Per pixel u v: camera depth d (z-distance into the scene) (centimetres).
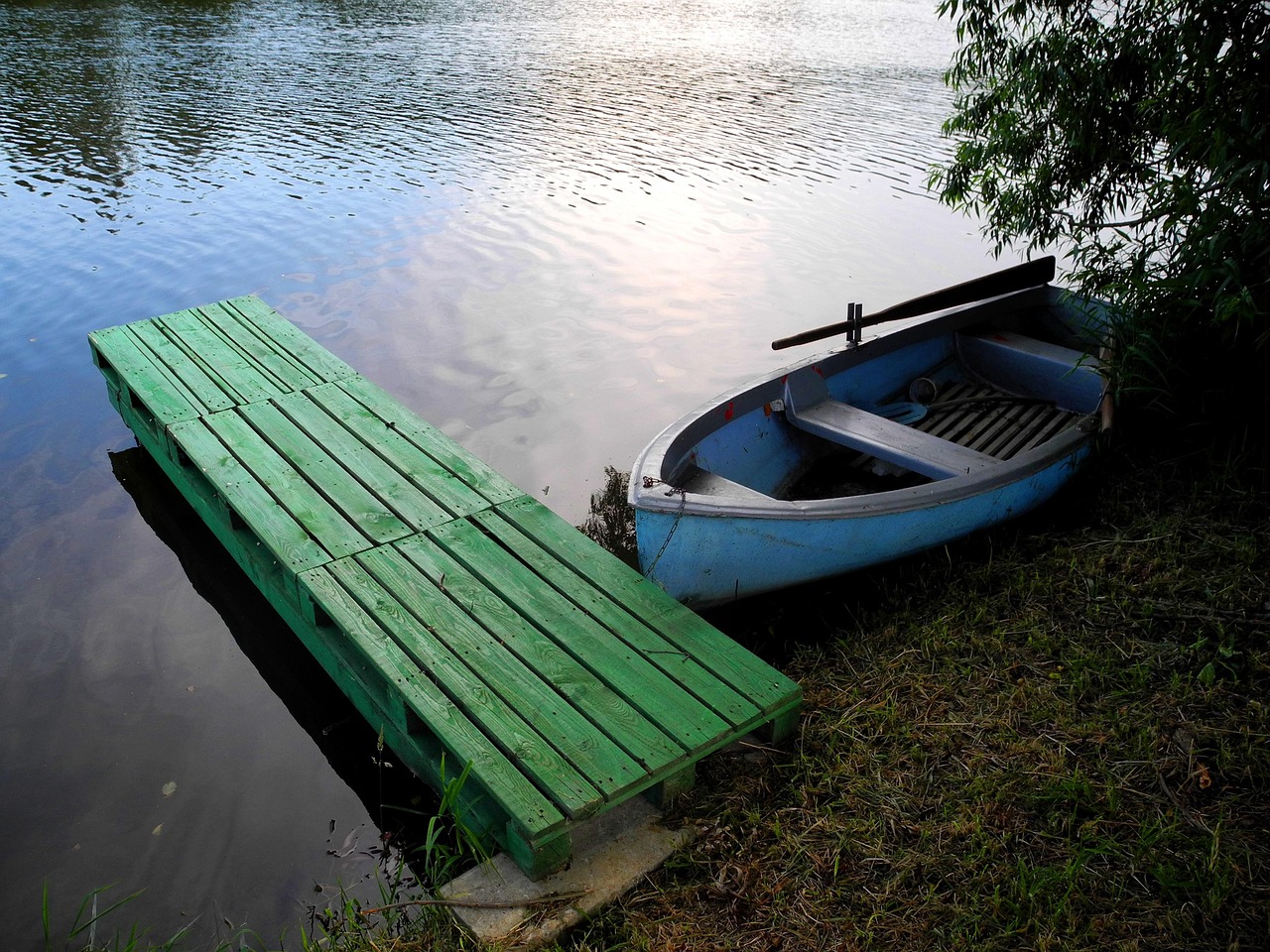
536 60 1822
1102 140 610
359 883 394
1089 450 564
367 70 1706
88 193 1134
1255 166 485
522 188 1190
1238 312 486
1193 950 305
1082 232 693
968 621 468
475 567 468
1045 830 352
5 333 835
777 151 1351
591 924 338
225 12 2134
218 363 680
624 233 1069
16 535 610
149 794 436
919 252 1030
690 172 1264
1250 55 512
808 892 340
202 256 981
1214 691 399
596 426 722
